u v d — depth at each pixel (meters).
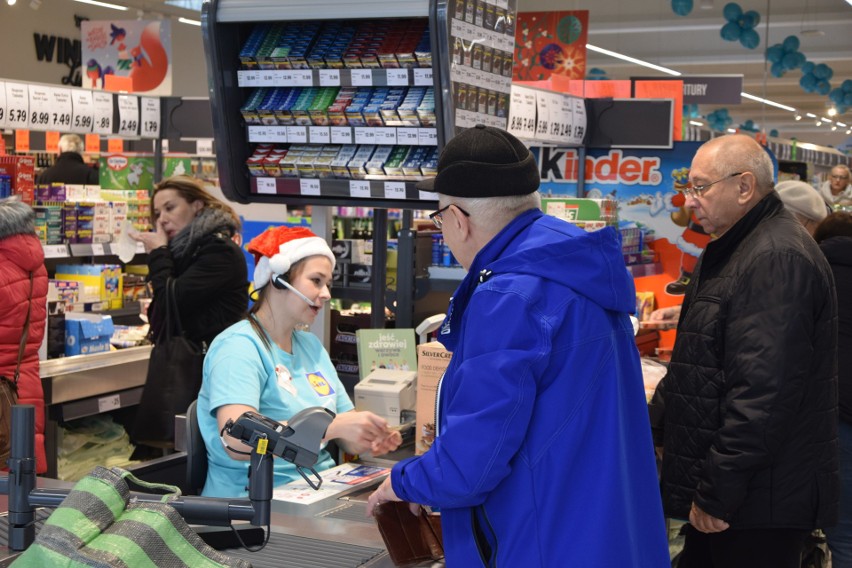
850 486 3.49
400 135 3.17
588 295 1.83
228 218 4.30
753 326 2.69
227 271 4.20
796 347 2.66
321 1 3.09
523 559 1.78
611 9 19.78
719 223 2.98
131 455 5.16
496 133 1.90
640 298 4.76
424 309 4.07
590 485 1.79
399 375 3.10
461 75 3.04
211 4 3.27
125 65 9.02
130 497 1.43
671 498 2.93
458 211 1.90
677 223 5.16
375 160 3.25
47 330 4.77
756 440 2.64
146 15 17.45
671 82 6.25
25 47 15.35
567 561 1.77
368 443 2.48
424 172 3.17
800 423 2.77
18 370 4.06
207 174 9.48
